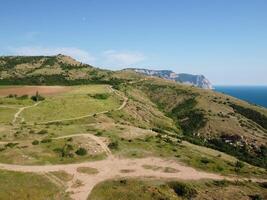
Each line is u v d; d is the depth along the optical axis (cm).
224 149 14538
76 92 17412
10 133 8475
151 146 8319
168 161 7344
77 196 5288
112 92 19088
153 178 6212
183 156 7862
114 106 15838
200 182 6278
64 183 5759
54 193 5303
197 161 7656
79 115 13012
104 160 7069
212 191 5925
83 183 5816
